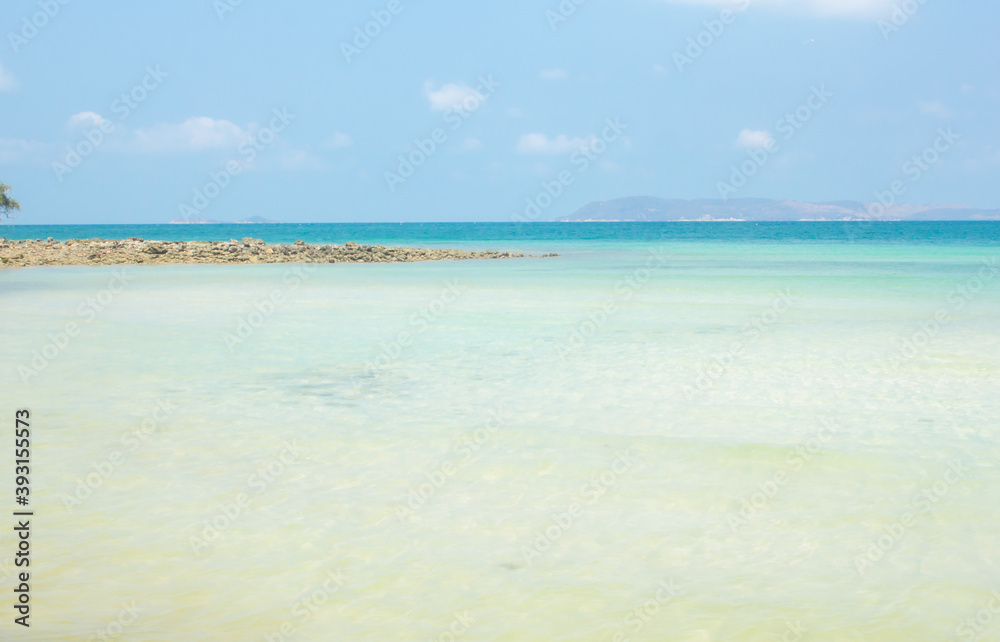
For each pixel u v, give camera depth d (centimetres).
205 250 5062
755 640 529
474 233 14512
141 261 4728
